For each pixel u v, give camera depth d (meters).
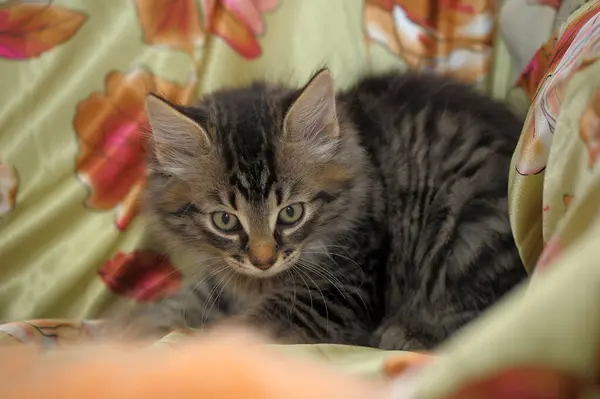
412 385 0.29
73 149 0.53
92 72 0.54
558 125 0.39
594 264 0.27
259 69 0.56
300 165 0.46
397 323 0.49
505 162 0.47
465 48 0.56
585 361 0.25
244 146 0.45
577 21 0.45
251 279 0.49
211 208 0.47
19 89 0.54
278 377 0.28
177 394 0.26
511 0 0.54
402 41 0.56
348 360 0.40
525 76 0.52
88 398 0.26
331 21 0.57
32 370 0.28
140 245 0.52
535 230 0.42
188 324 0.49
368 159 0.49
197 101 0.51
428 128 0.49
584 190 0.36
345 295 0.48
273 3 0.57
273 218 0.46
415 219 0.48
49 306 0.49
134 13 0.56
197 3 0.56
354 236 0.48
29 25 0.54
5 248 0.50
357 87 0.52
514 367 0.25
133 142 0.53
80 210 0.52
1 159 0.52
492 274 0.46
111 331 0.46
